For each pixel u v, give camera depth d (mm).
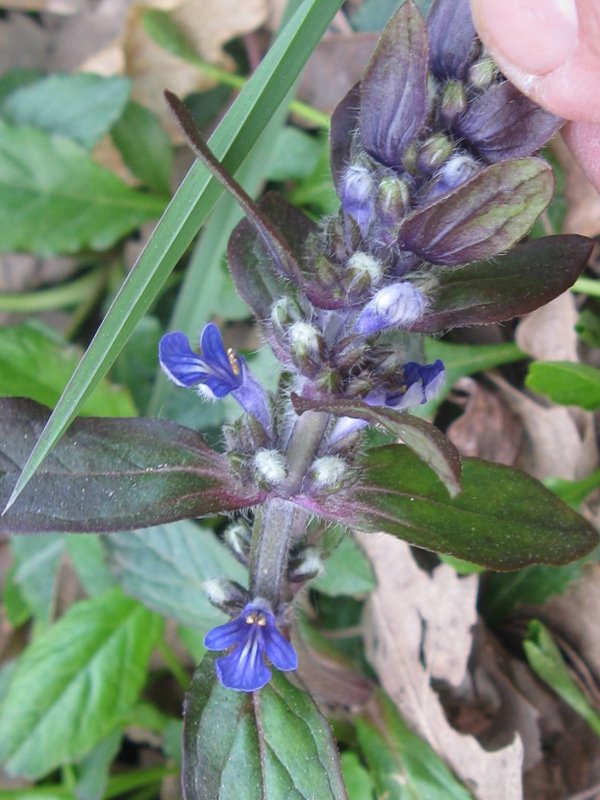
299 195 140
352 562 117
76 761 129
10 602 144
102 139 157
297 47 78
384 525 79
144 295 78
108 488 79
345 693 114
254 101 78
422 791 110
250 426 78
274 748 83
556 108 75
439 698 116
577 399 112
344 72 144
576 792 112
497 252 64
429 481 81
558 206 123
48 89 148
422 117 65
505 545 78
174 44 149
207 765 81
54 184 146
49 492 78
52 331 138
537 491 79
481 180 58
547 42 68
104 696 124
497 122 66
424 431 56
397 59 64
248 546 90
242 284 84
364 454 83
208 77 155
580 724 114
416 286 69
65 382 133
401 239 65
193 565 117
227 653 80
